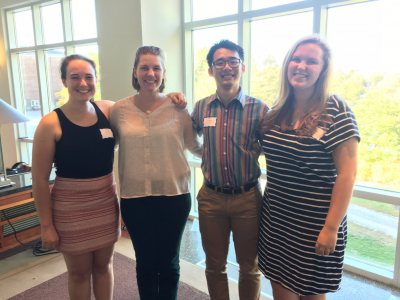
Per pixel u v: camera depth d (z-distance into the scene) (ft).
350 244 8.52
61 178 5.02
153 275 5.63
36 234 9.44
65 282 7.78
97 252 5.52
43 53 16.33
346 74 8.00
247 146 5.21
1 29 16.53
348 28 7.86
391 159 7.61
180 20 11.18
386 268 7.95
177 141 5.27
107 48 11.27
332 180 4.14
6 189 8.16
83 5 13.88
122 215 5.38
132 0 10.14
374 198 7.62
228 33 10.45
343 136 3.90
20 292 7.38
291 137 4.32
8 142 17.84
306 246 4.31
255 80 9.98
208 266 5.77
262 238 5.02
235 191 5.28
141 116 5.13
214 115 5.34
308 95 4.37
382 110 7.59
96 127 5.10
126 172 5.16
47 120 4.80
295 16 8.79
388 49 7.31
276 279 4.75
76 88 4.85
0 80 17.42
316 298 4.53
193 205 12.22
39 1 15.01
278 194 4.58
